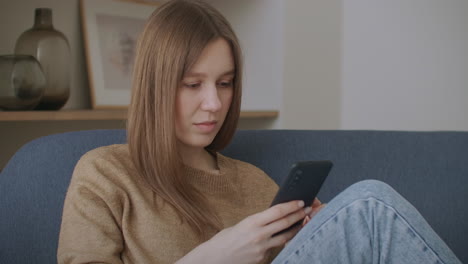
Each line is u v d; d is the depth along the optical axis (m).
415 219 0.89
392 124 2.74
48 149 1.24
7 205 1.18
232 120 1.23
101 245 0.98
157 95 1.07
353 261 0.89
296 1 2.57
